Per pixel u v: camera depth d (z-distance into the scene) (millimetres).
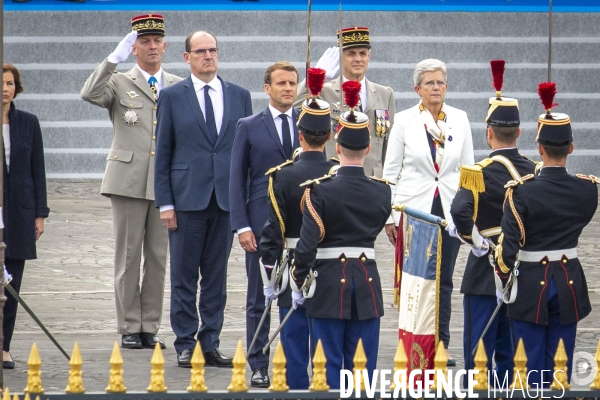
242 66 64750
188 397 17625
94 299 34625
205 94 27500
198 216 26969
